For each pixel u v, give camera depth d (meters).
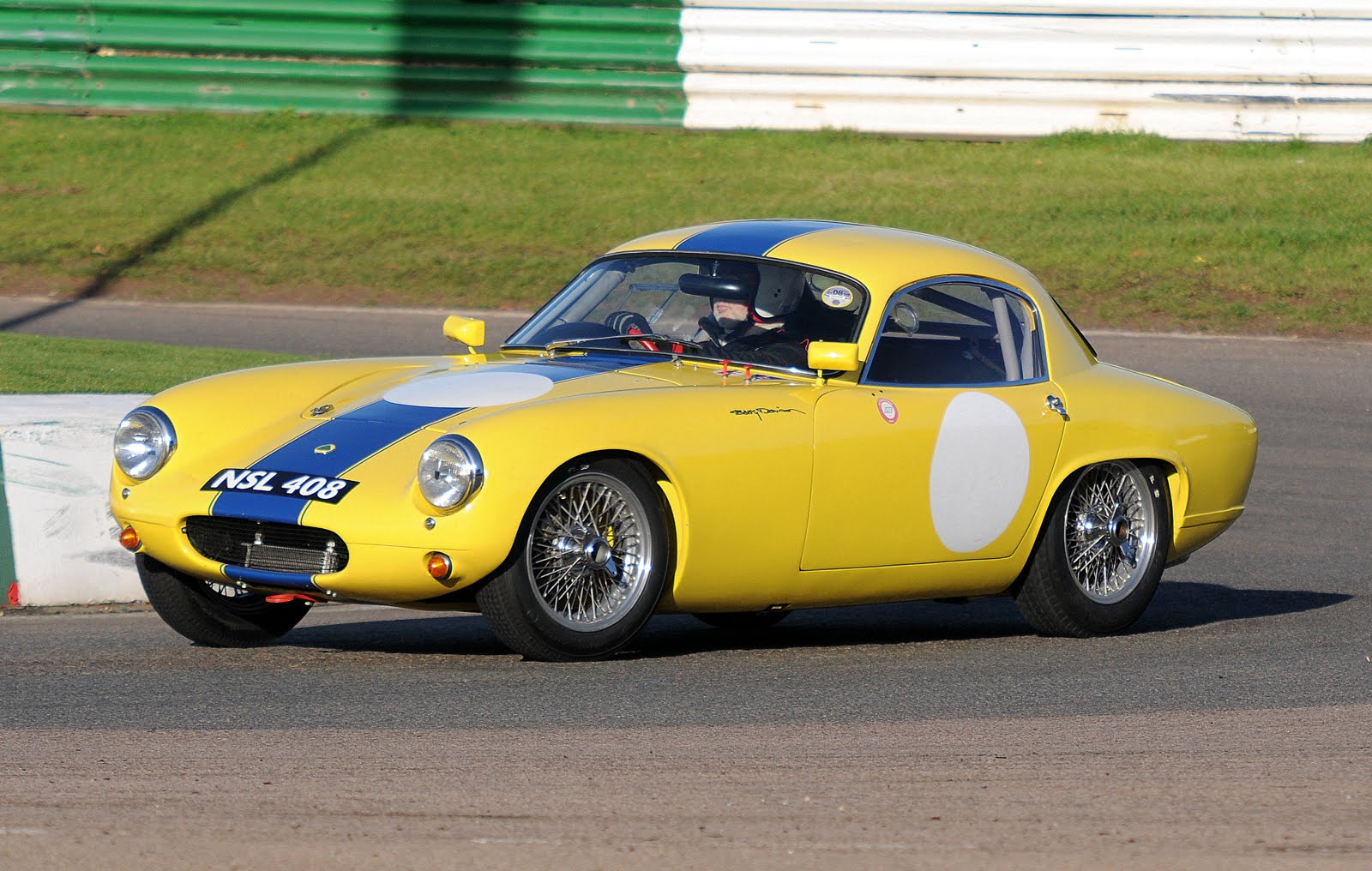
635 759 14.47
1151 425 22.53
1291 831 12.83
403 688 17.36
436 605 17.66
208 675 18.30
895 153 67.62
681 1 69.69
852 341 20.23
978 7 67.75
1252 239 57.34
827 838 12.41
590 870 11.60
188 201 64.75
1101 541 22.23
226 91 73.69
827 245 21.44
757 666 19.20
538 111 72.19
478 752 14.60
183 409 19.23
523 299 55.72
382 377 20.47
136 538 18.52
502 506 16.75
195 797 13.16
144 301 55.50
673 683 17.80
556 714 16.09
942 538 20.30
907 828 12.68
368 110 73.12
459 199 64.56
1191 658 20.62
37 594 24.55
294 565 17.47
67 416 24.69
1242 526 33.44
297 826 12.47
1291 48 65.81
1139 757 15.02
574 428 17.31
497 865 11.67
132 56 73.50
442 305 55.19
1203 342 48.94
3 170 67.62
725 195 63.94
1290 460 38.25
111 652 20.12
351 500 17.09
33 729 15.52
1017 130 68.25
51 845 12.00
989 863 11.95
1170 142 67.25
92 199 64.94
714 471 18.17
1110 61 67.00
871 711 16.77
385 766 14.10
